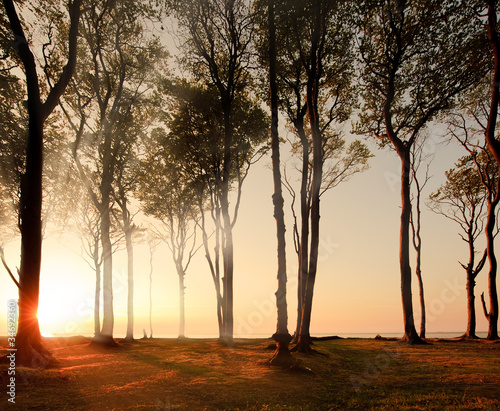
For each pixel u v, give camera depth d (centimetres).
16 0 1677
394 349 1927
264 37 2122
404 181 2256
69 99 2230
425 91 2353
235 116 2475
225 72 2433
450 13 1953
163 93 2452
